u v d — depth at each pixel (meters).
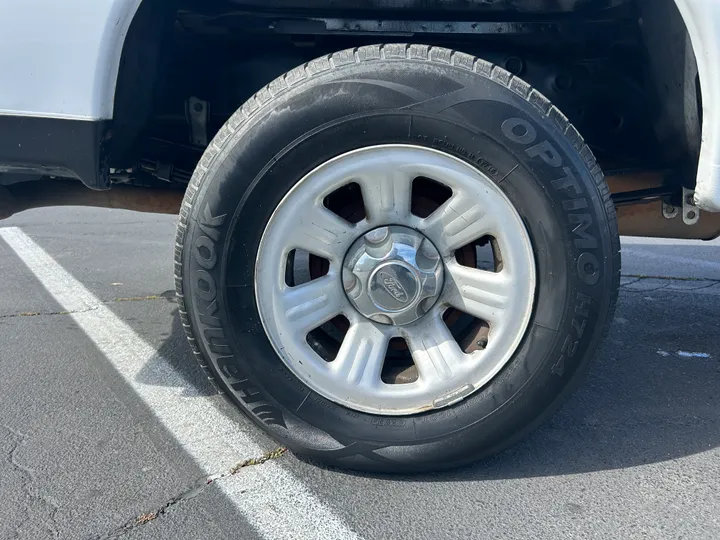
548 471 1.92
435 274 1.78
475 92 1.67
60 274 4.54
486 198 1.72
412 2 2.04
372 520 1.69
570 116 2.51
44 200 2.68
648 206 2.63
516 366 1.79
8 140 1.88
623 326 3.36
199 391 2.51
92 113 1.83
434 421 1.83
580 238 1.71
